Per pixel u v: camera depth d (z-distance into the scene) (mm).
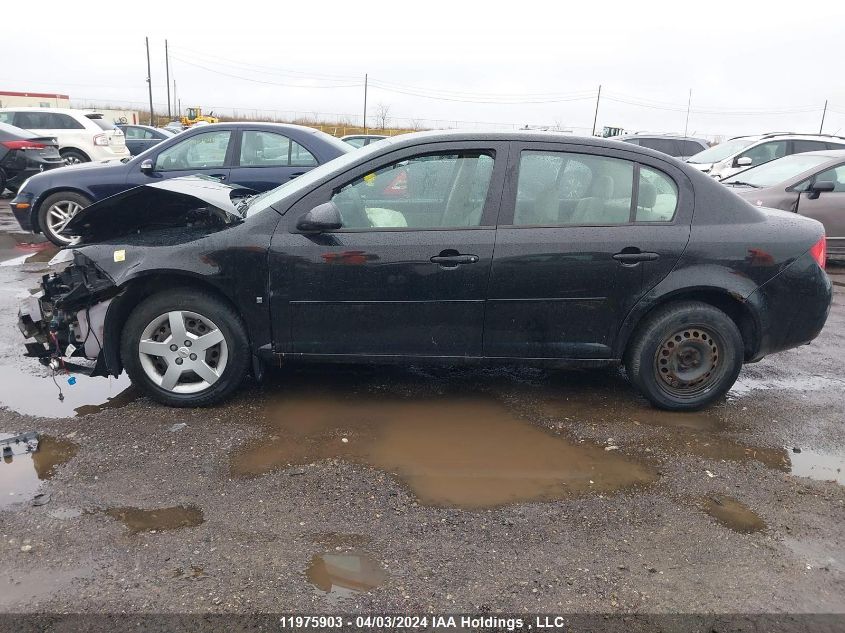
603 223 3734
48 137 12914
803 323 3918
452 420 3838
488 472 3262
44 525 2711
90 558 2523
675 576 2535
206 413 3824
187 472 3160
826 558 2670
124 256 3654
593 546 2705
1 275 7062
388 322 3760
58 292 3893
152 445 3412
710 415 4012
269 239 3658
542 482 3186
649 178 3777
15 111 14547
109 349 3770
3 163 12234
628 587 2465
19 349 4777
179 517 2805
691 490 3148
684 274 3729
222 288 3652
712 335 3877
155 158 7660
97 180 8062
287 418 3795
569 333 3809
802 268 3832
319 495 3006
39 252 8508
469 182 3727
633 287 3730
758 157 12430
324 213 3520
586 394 4289
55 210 8227
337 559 2568
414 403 4066
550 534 2775
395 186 3740
